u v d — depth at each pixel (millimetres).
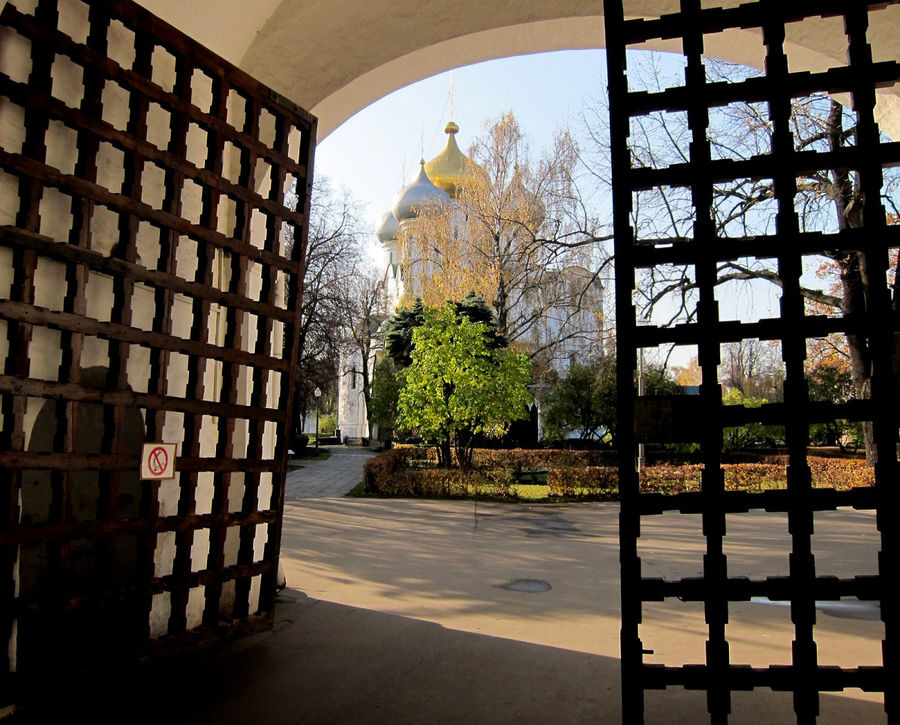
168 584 3457
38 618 2977
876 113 5930
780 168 2133
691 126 2195
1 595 2750
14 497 2762
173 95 3438
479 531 9461
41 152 2910
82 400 3004
